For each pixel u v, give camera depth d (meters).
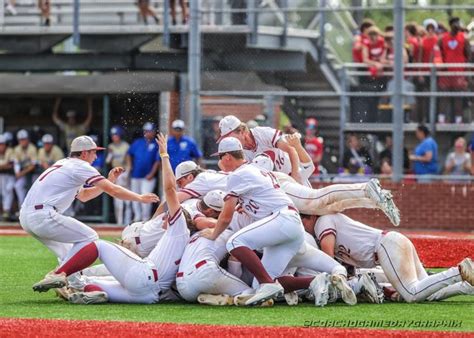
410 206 51.59
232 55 54.44
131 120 55.62
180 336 19.80
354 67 54.25
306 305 24.64
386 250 25.31
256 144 28.58
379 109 53.28
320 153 51.91
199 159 49.25
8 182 56.28
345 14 54.53
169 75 54.81
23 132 55.88
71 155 26.61
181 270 24.88
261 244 24.47
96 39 55.50
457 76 52.62
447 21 57.97
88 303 24.88
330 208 25.64
